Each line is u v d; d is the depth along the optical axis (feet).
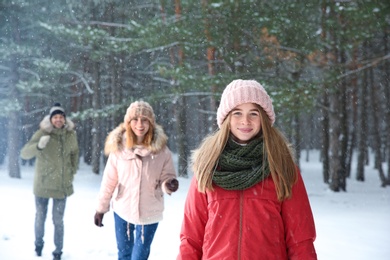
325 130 77.71
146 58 75.82
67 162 19.34
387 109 78.48
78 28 54.85
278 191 7.37
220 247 7.45
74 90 93.71
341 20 43.27
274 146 7.56
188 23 45.11
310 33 41.88
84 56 75.87
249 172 7.45
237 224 7.40
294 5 42.14
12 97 66.44
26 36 69.51
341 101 66.28
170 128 115.55
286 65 44.80
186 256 7.88
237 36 43.32
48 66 65.67
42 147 18.61
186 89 52.13
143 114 14.60
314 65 42.14
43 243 19.35
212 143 7.91
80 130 108.47
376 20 38.06
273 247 7.34
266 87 40.22
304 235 7.42
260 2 43.14
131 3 65.21
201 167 7.77
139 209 14.53
